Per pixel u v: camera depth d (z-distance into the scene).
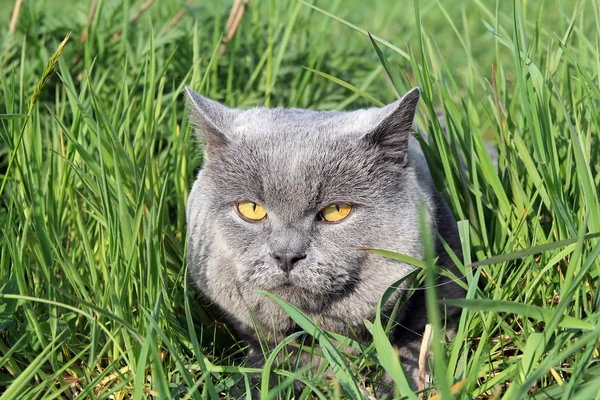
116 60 0.90
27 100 0.82
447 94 0.70
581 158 0.61
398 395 0.58
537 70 0.67
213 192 0.67
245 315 0.68
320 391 0.58
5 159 0.83
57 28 0.93
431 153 0.70
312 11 1.04
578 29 0.77
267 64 0.92
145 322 0.61
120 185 0.63
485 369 0.62
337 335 0.62
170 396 0.56
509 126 0.70
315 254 0.64
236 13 0.93
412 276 0.65
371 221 0.65
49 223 0.68
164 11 1.05
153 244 0.64
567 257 0.64
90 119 0.70
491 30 0.70
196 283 0.69
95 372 0.64
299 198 0.64
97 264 0.70
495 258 0.55
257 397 0.66
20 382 0.58
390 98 0.96
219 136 0.67
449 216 0.71
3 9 1.29
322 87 0.93
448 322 0.68
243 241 0.66
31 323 0.64
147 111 0.76
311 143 0.65
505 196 0.68
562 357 0.53
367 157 0.65
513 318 0.65
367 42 1.07
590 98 0.67
